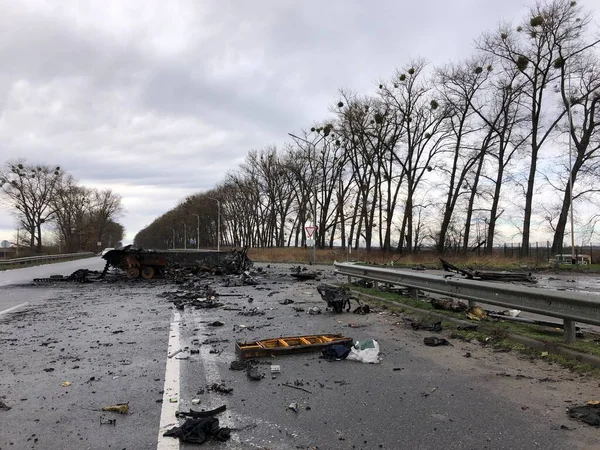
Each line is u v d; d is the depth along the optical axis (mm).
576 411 4254
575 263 30656
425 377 5539
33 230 86312
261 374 5715
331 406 4590
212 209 109438
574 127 36562
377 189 56375
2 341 7922
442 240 45812
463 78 42562
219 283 19484
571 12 35250
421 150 47531
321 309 11188
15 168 83188
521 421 4121
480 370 5770
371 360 6234
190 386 5270
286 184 81062
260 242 95625
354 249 58469
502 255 37219
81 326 9391
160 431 4012
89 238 110750
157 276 23219
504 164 42281
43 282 21406
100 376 5699
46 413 4453
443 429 3979
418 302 10500
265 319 9969
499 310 9984
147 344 7559
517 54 37594
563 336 6527
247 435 3916
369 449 3625
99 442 3799
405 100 47219
